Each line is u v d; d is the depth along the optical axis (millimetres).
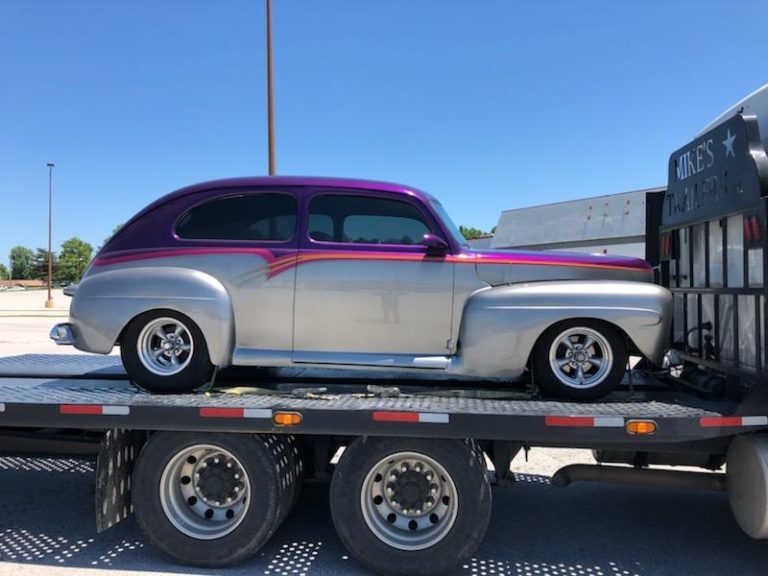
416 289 4043
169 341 4129
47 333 18891
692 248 4551
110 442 3783
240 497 3801
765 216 3361
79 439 4352
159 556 3904
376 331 4059
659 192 5535
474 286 4051
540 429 3457
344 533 3635
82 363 5719
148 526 3738
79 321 4125
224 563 3699
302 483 4152
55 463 5648
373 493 3682
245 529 3670
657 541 4172
